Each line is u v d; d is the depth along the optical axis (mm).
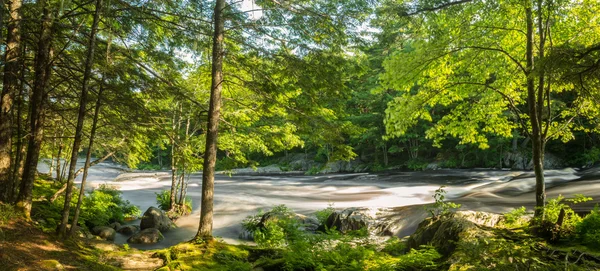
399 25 7660
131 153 13781
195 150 13578
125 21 9672
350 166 43875
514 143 36125
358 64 9852
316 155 46750
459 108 10477
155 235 12375
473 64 9688
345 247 7277
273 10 9367
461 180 26109
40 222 9234
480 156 37688
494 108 10117
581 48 4453
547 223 6449
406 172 34688
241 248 8797
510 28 8273
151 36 10672
